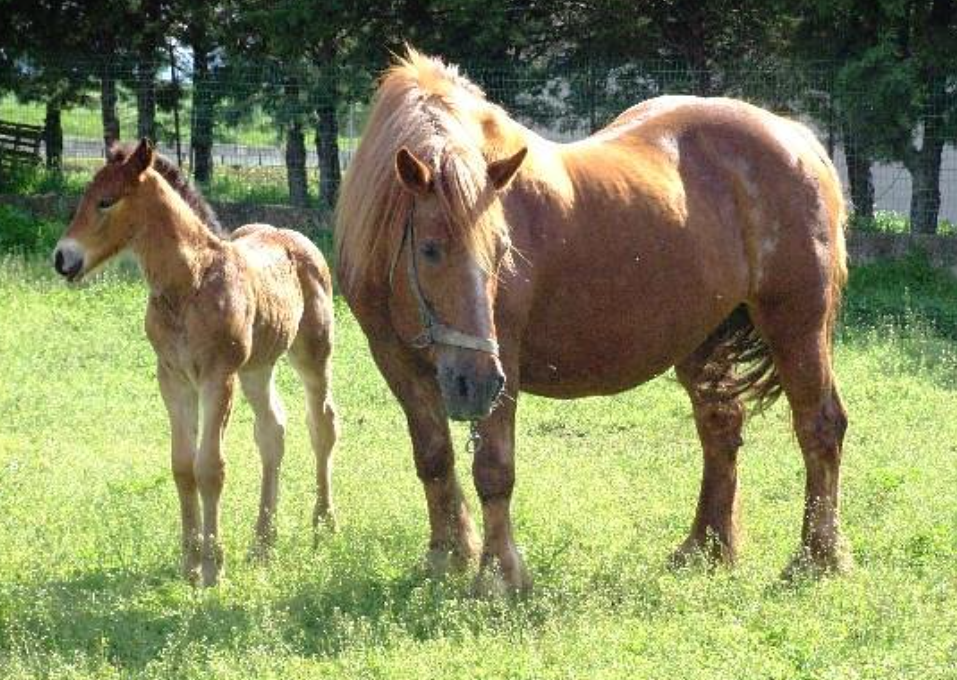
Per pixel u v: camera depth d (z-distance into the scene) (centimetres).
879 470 1019
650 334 761
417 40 2261
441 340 671
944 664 621
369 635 673
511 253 705
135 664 659
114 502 943
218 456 793
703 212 774
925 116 2041
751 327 830
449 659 633
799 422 807
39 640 682
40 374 1373
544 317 734
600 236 738
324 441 908
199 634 694
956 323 1758
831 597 725
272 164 3056
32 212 2184
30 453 1110
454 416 666
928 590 742
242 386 875
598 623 683
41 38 2381
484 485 714
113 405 1278
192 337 791
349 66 2228
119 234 783
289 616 716
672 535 885
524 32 2220
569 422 1262
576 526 895
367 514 922
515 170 679
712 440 827
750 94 2134
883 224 2131
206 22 2355
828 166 830
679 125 799
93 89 2419
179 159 2348
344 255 732
